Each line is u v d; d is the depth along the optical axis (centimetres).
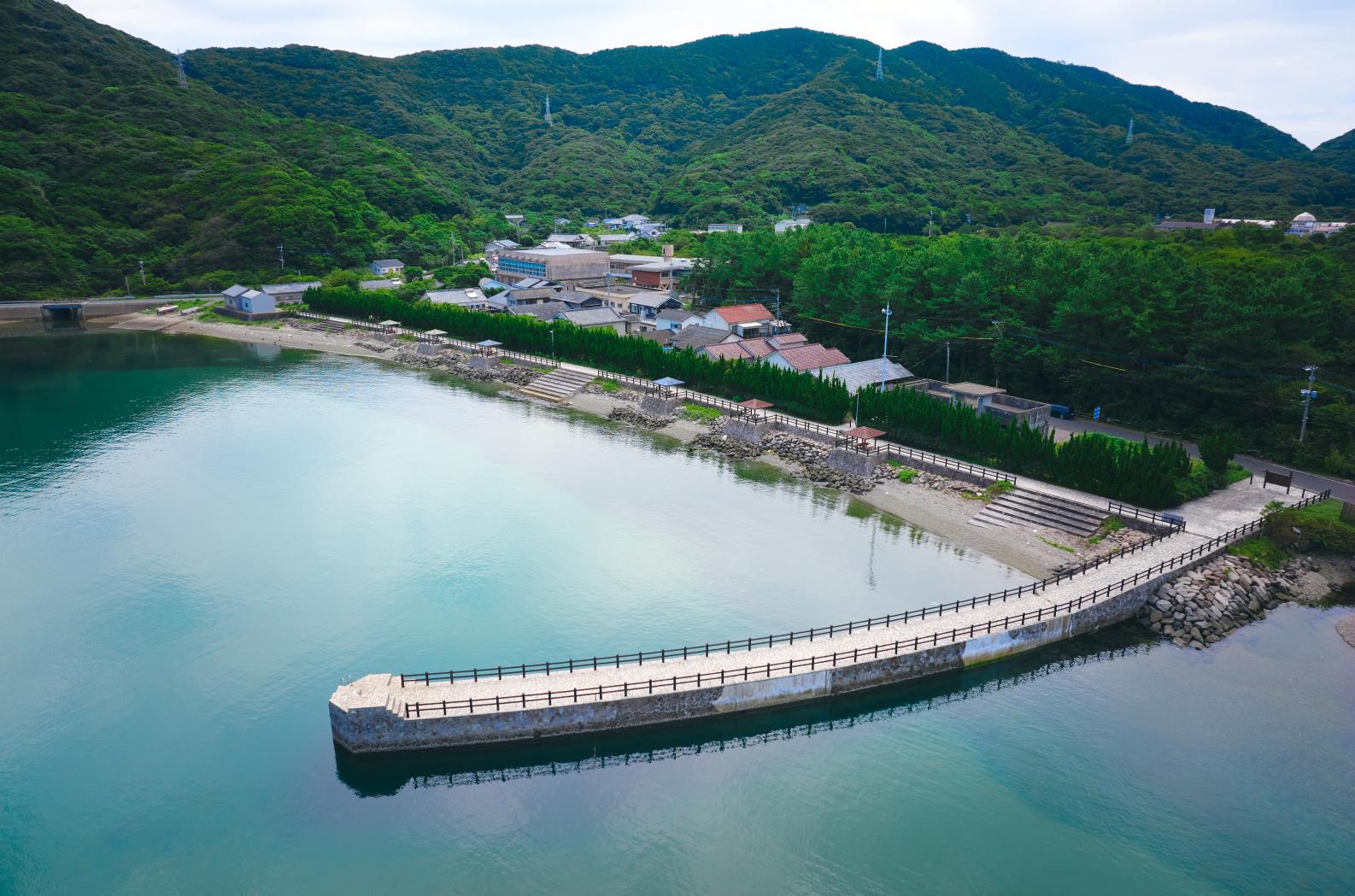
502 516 8038
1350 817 4253
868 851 4106
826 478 8906
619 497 8525
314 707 5159
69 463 9419
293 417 11450
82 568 6912
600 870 4009
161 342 16762
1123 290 9662
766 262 15362
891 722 5200
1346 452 8100
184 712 5122
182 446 10125
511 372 13675
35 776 4591
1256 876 3931
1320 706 5088
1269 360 8781
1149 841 4138
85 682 5400
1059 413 10156
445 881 3934
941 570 6812
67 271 19500
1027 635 5638
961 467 8488
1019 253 11712
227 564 7012
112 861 4041
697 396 11469
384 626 6034
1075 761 4716
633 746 4931
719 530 7700
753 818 4362
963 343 11469
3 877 3941
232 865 4022
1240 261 10806
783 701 5125
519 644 5781
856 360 12838
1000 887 3881
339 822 4328
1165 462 7419
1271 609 6156
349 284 19525
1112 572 6231
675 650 5484
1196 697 5203
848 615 6103
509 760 4781
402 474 9206
